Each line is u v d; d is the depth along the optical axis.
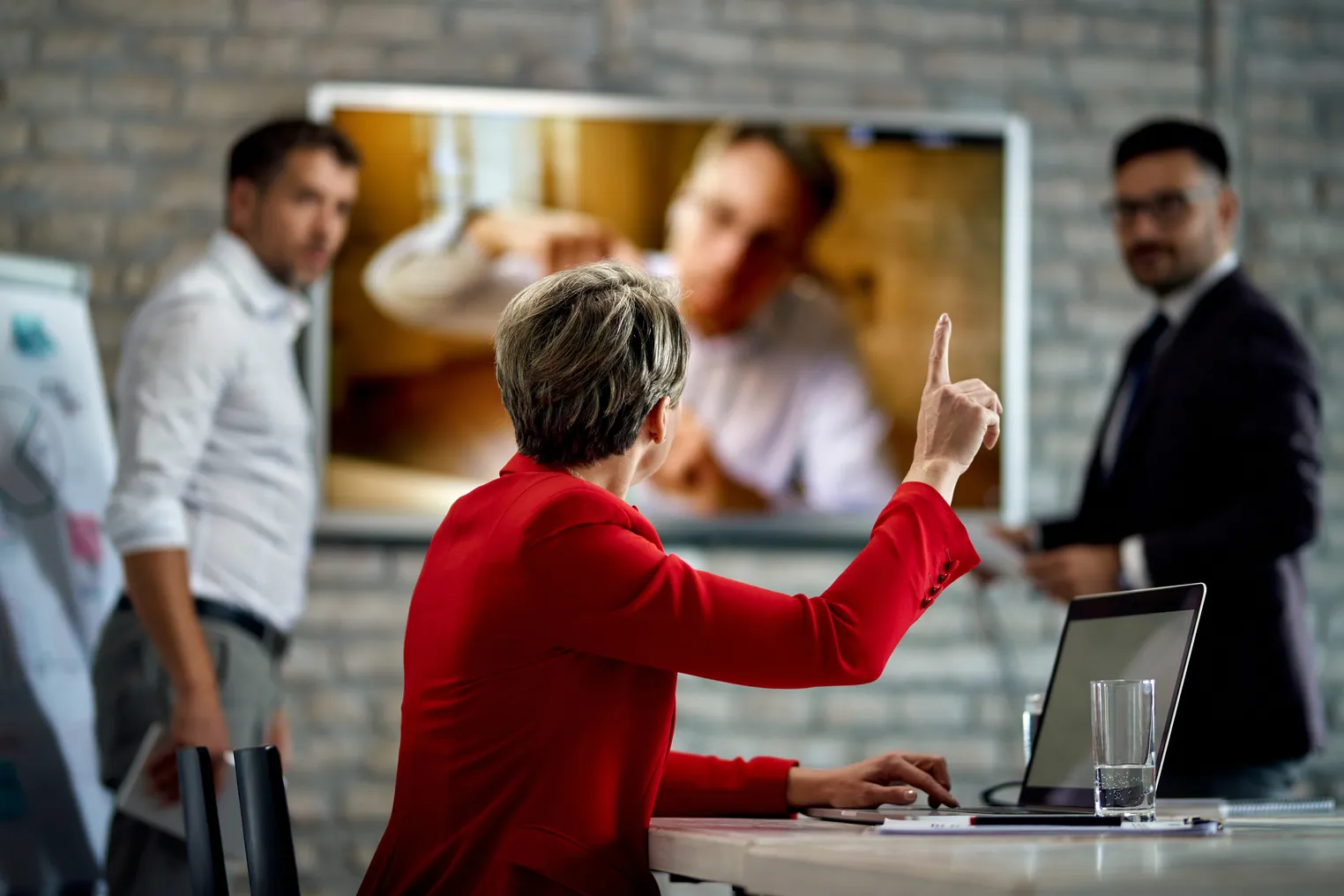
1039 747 1.63
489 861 1.26
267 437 2.50
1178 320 2.82
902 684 3.73
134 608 2.31
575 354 1.37
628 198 3.68
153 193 3.65
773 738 3.68
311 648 3.58
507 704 1.28
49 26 3.65
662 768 1.41
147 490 2.32
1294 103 4.02
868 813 1.36
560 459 1.39
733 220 3.71
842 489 3.71
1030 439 3.84
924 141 3.78
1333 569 3.90
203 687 2.24
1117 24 3.95
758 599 1.29
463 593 1.31
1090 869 0.87
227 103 3.67
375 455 3.58
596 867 1.24
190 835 1.24
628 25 3.77
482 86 3.71
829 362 3.72
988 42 3.90
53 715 3.09
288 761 2.57
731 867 1.10
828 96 3.82
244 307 2.57
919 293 3.76
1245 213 3.97
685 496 3.67
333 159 2.75
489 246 3.63
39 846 3.05
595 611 1.26
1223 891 0.84
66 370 3.26
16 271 3.24
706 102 3.74
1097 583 2.57
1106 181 3.91
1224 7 3.96
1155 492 2.60
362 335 3.59
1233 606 2.45
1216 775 2.39
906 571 1.33
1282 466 2.48
